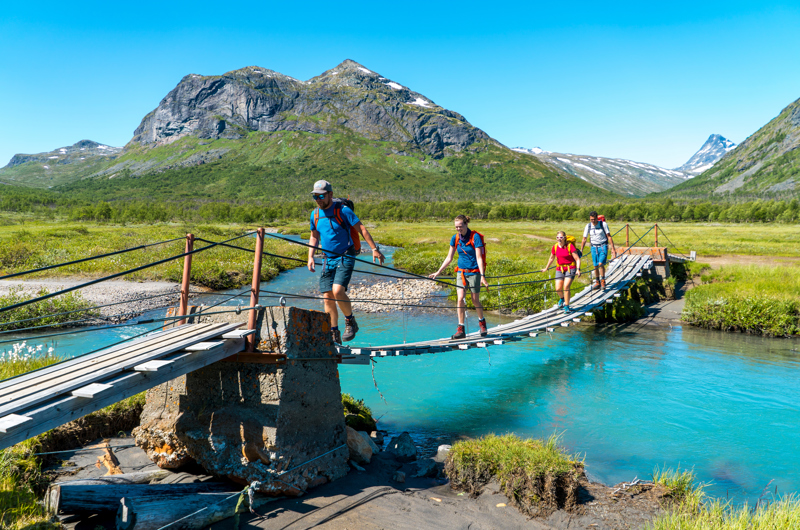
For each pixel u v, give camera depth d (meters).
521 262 25.23
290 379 5.42
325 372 6.05
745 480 6.27
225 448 5.58
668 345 13.72
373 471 6.38
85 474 5.95
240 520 4.88
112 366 4.28
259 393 5.45
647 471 6.54
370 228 88.00
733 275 21.14
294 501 5.34
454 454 6.11
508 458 5.77
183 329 5.60
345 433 6.30
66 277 24.80
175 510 4.62
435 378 11.16
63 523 4.73
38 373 4.57
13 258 28.56
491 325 16.50
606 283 17.22
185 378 6.04
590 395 9.79
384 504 5.34
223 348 5.16
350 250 6.32
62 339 13.50
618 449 7.27
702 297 16.94
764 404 9.02
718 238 46.50
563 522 5.04
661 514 5.20
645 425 8.19
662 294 20.50
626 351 13.18
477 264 9.39
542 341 14.60
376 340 14.25
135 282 23.81
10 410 3.52
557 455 5.84
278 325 5.42
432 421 8.65
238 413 5.54
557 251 13.64
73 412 3.88
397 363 12.37
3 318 14.50
